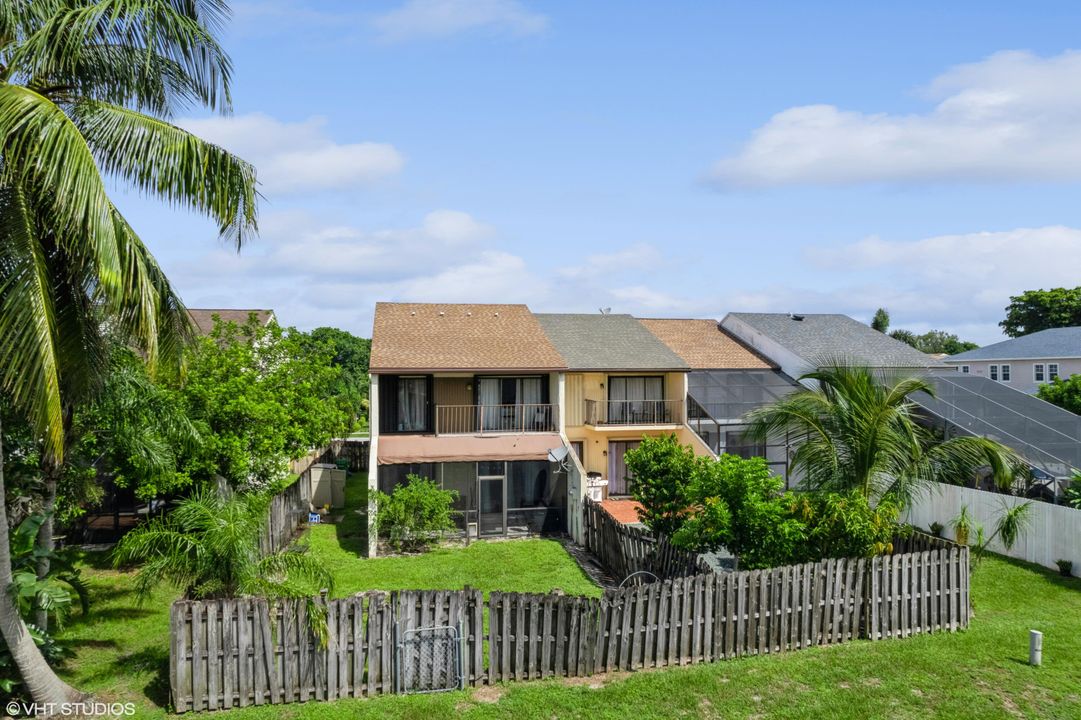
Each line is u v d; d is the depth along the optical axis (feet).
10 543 39.01
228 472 66.39
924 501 78.64
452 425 90.53
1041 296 219.41
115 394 47.26
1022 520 63.87
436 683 39.60
